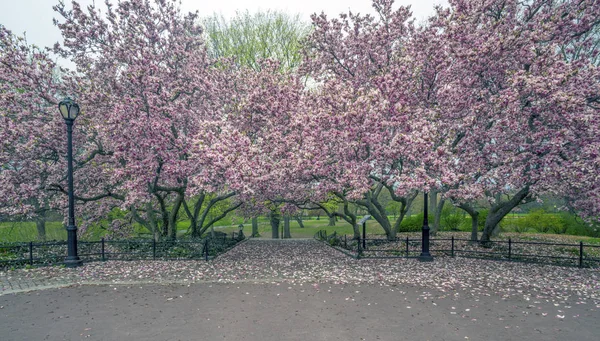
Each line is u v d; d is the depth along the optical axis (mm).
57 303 7363
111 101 13930
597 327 5914
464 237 20062
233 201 22734
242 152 12633
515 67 13727
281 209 22422
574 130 11680
